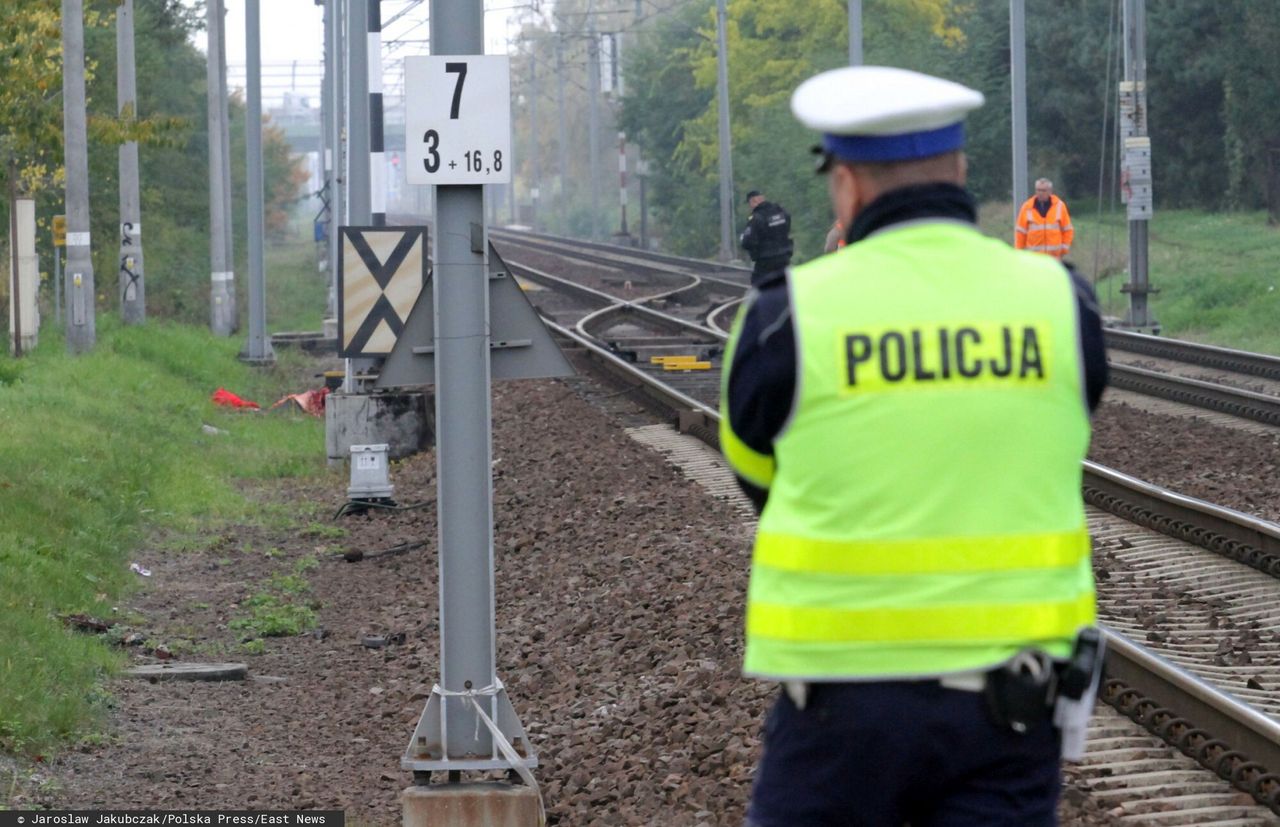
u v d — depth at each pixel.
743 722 17.70
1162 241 107.62
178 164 124.69
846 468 6.93
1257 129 116.31
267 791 18.02
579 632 24.64
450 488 15.95
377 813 17.22
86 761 18.84
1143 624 22.27
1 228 73.38
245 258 130.12
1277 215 111.00
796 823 7.11
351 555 33.41
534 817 15.46
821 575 6.95
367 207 54.53
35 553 27.91
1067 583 7.05
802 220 141.12
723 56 139.25
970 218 7.41
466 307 15.98
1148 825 14.32
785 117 142.62
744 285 101.44
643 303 89.00
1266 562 25.47
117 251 99.19
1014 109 71.94
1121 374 49.94
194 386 62.28
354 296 39.56
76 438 39.66
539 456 42.44
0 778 17.31
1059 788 7.29
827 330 7.02
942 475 6.90
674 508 33.03
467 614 15.96
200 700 22.58
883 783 6.96
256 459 46.88
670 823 15.18
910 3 144.50
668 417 46.03
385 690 23.36
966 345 7.04
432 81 15.82
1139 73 70.12
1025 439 7.02
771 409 7.11
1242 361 52.44
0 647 21.14
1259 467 35.62
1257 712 16.03
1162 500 29.02
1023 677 6.79
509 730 15.99
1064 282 7.34
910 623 6.84
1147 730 17.31
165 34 123.69
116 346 62.75
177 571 31.53
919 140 7.20
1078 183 136.75
